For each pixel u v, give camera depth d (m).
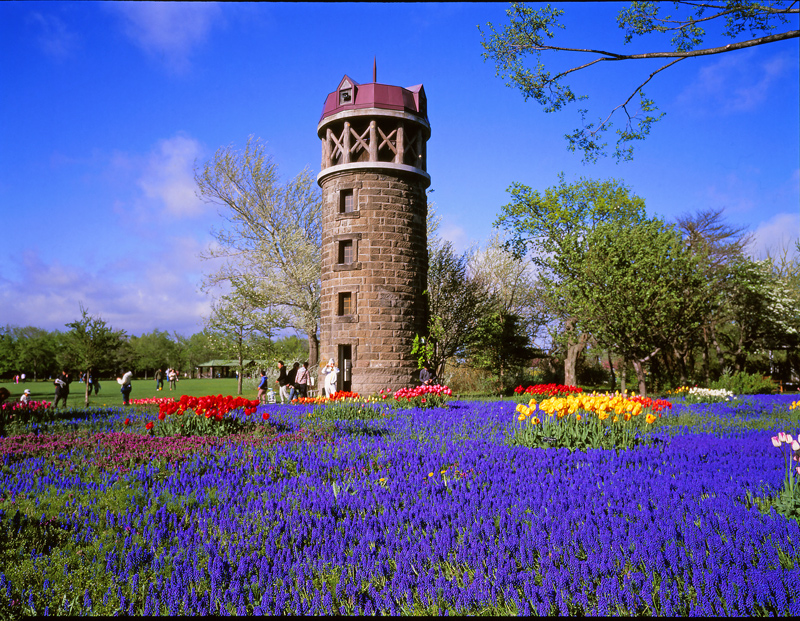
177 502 6.10
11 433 11.89
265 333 38.66
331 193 27.25
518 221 34.25
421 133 27.64
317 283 37.88
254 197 37.44
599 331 23.59
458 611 3.40
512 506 5.41
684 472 6.96
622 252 22.95
